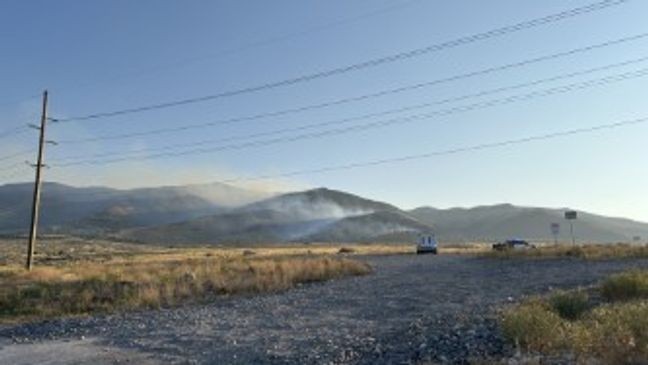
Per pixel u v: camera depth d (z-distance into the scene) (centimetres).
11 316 3120
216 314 2839
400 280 4569
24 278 4441
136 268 5238
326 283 4569
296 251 13762
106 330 2444
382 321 2394
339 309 2884
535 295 2698
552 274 4316
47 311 3200
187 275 4284
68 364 1762
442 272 5309
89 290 3600
